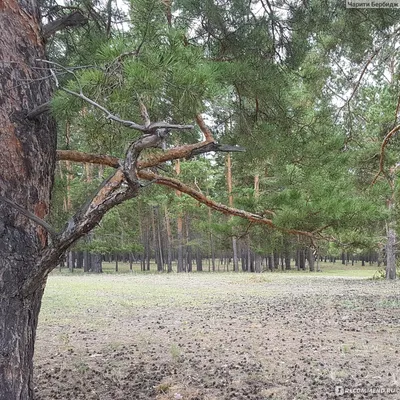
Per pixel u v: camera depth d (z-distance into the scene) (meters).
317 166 4.34
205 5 3.74
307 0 4.32
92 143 2.53
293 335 6.91
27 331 2.21
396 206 6.30
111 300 11.90
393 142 9.46
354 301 11.27
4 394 2.07
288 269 34.84
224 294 13.54
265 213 4.30
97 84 1.99
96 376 4.75
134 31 2.17
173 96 2.08
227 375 4.75
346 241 4.10
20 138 2.27
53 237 2.06
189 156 3.02
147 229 35.34
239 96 4.25
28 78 2.36
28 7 2.44
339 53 6.27
